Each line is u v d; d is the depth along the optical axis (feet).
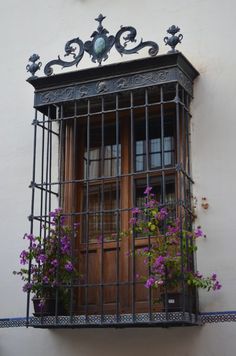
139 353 20.59
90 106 23.02
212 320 19.72
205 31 22.41
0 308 23.29
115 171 23.02
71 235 21.49
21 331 22.75
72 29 25.07
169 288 19.19
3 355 22.77
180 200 19.65
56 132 23.77
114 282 21.53
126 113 22.95
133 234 19.97
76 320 20.08
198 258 20.38
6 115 25.39
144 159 22.65
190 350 19.89
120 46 21.68
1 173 24.80
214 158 21.07
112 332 21.21
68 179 23.24
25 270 21.65
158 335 20.47
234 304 19.61
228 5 22.35
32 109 24.98
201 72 22.04
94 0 24.88
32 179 23.61
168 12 23.31
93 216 22.81
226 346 19.42
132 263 20.76
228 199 20.56
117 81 21.35
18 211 24.08
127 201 22.40
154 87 20.90
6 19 26.40
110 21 24.34
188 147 21.40
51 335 22.20
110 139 23.41
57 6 25.58
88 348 21.45
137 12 23.90
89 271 22.12
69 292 21.11
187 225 20.25
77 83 21.98
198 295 20.04
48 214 21.99
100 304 21.15
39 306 20.83
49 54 25.27
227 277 19.90
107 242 22.07
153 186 22.17
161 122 20.86
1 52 26.18
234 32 21.98
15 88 25.53
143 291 21.08
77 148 23.66
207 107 21.61
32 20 25.94
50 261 21.16
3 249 23.90
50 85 22.47
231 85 21.49
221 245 20.25
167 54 20.57
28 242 23.58
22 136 24.86
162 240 19.72
